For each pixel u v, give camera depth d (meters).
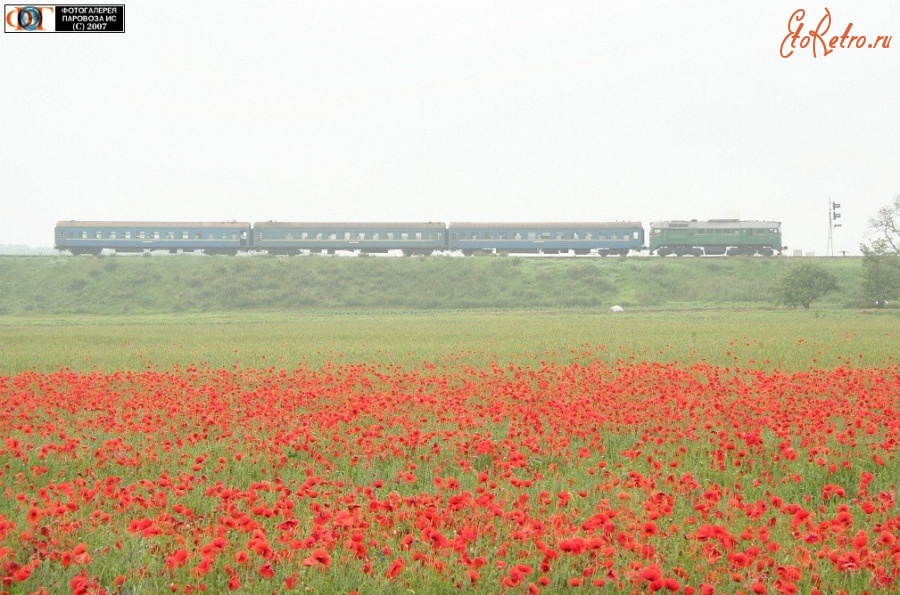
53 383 23.75
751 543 9.37
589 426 15.73
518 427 15.54
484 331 53.38
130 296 110.56
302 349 39.56
